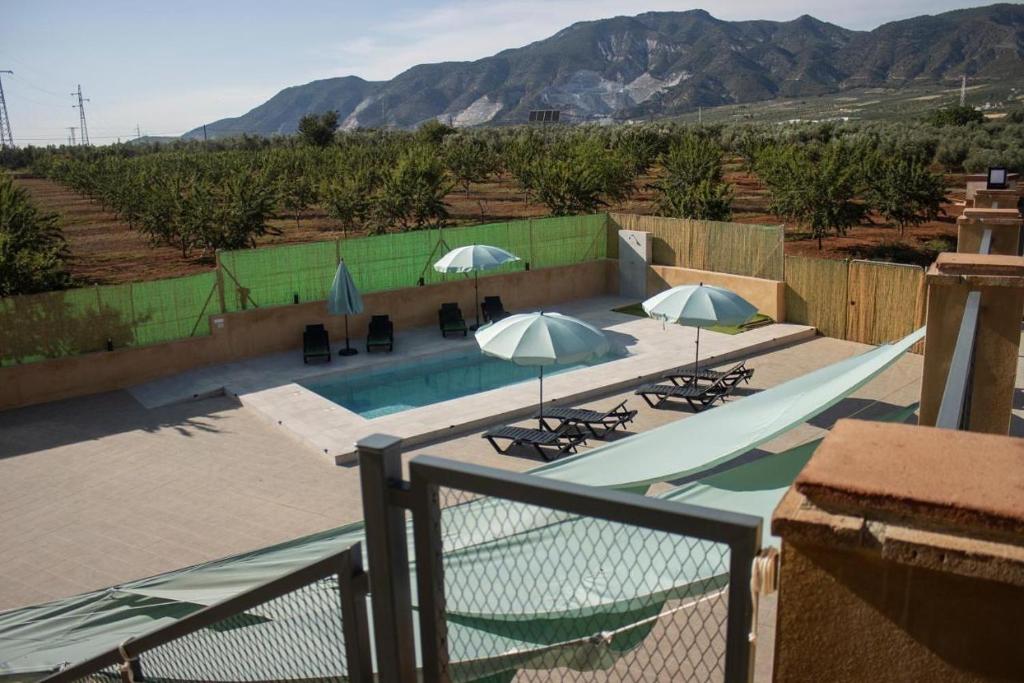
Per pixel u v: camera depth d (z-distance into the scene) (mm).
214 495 13742
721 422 7414
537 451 15320
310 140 94688
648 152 57844
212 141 127375
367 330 23312
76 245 38250
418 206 36312
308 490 13852
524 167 47125
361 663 2766
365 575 2697
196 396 18641
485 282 25188
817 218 30812
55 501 13680
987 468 1527
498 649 3252
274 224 44125
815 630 1595
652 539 3172
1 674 5766
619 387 18562
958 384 3129
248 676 3611
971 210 9773
